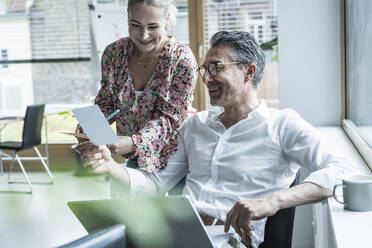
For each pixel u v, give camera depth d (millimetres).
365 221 1277
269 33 4895
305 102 3844
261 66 1767
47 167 5750
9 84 6391
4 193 5230
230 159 1792
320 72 3801
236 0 4906
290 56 3832
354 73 3131
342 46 3719
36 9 6219
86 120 1484
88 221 1375
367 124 2428
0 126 6391
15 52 6332
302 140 1726
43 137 6340
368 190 1360
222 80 1729
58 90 6293
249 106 1800
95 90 6184
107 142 1475
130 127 2219
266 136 1765
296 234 2893
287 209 1678
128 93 2180
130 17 2020
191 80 2117
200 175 1861
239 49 1719
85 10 6098
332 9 3740
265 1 4859
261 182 1757
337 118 3809
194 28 5004
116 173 1866
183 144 1995
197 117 1930
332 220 1294
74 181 5676
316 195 1528
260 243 1691
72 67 6227
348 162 1648
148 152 1986
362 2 2615
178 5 5086
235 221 1462
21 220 4215
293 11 3797
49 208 4574
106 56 2217
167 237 1275
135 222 1288
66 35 6191
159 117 2113
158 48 2119
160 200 1225
